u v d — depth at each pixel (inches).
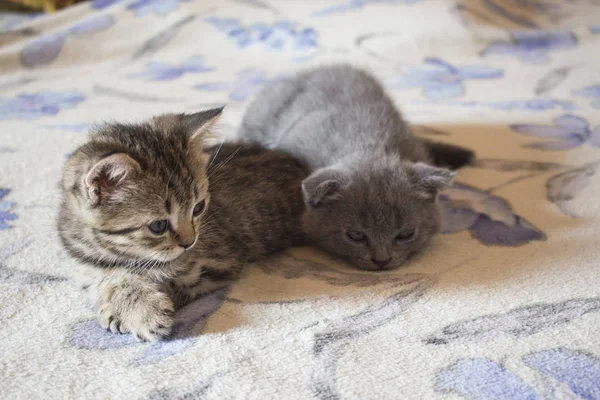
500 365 12.6
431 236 16.4
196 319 13.9
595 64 26.7
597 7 33.1
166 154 14.5
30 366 12.8
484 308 14.0
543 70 26.4
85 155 13.9
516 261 15.4
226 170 16.8
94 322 13.9
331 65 21.9
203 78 26.5
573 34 29.2
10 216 17.2
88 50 28.5
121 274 14.4
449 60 27.6
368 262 15.8
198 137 15.3
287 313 14.0
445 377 12.4
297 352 13.0
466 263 15.5
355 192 16.1
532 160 19.6
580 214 17.0
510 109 23.1
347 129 18.0
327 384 12.3
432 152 19.5
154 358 13.0
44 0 35.0
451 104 23.7
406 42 28.1
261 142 19.7
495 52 28.2
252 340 13.3
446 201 17.9
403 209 15.9
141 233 14.2
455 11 29.2
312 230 16.6
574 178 18.6
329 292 14.7
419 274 15.3
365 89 19.7
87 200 13.8
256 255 16.2
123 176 13.8
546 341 13.1
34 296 14.6
